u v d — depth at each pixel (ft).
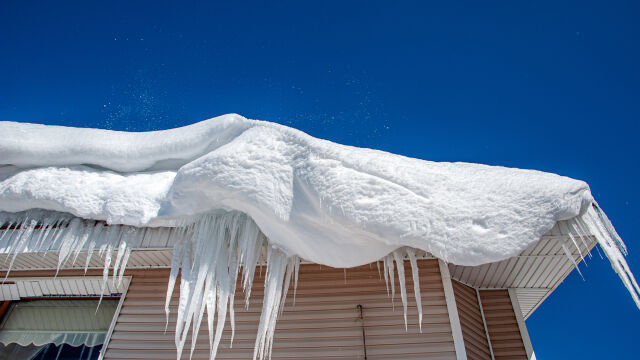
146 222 11.69
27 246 12.92
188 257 11.88
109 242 12.48
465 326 13.50
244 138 11.51
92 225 12.89
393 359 11.91
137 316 13.87
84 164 13.50
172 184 11.78
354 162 9.96
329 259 10.59
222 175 10.71
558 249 11.84
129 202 12.03
